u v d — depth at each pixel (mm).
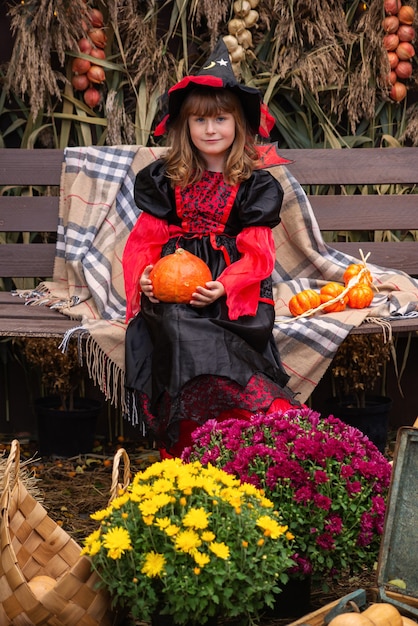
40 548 2311
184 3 4008
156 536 1976
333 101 4230
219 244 3154
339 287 3549
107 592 2078
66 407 3879
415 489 2051
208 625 2080
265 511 2076
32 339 3701
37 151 4035
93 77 4082
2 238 4234
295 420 2412
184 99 3188
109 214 3926
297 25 4152
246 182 3180
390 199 4082
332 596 2471
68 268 3797
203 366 2832
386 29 4133
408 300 3604
